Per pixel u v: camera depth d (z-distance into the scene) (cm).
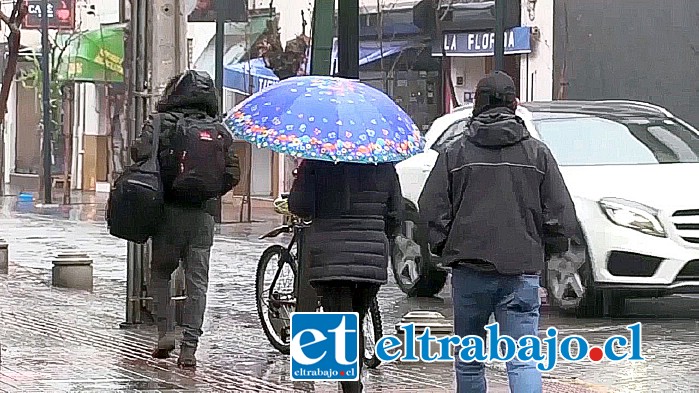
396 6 3023
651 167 1480
